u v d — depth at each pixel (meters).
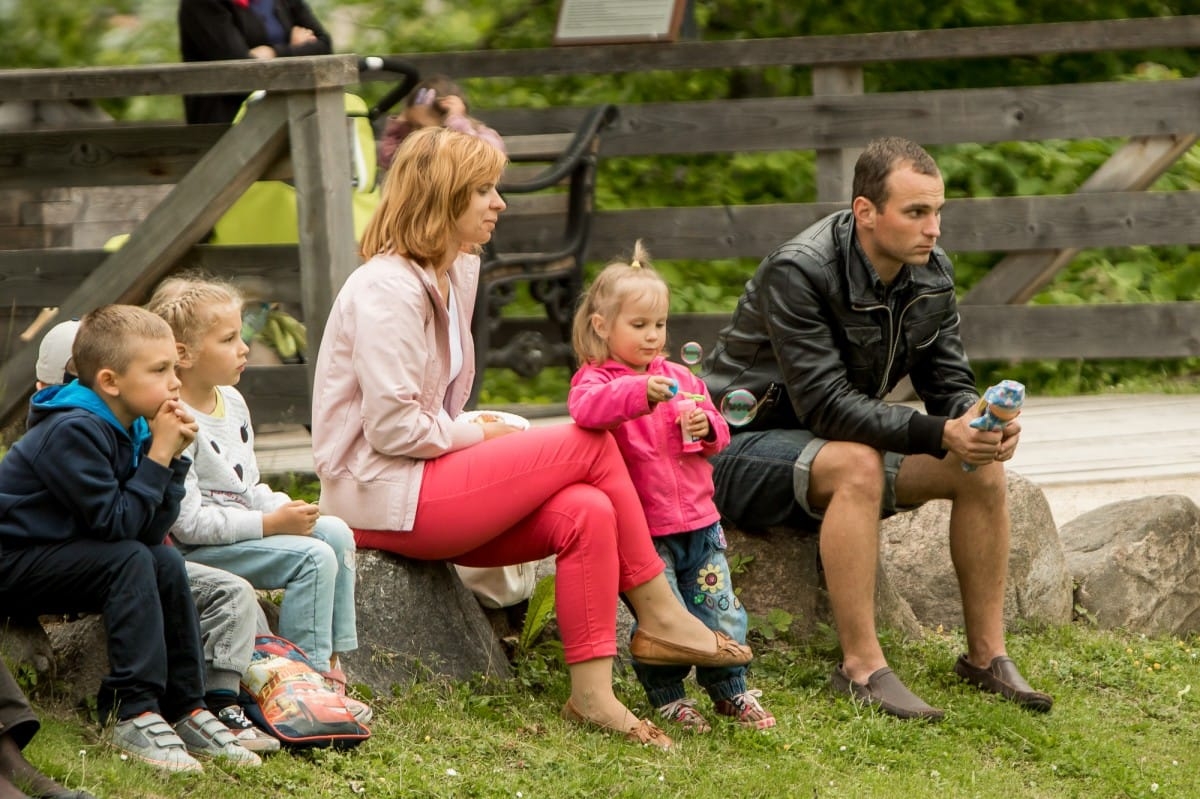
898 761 12.16
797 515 14.05
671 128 24.72
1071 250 24.45
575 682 12.07
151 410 10.21
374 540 12.43
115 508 10.04
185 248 16.75
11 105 21.52
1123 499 18.28
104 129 16.69
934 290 13.84
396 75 25.44
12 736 9.45
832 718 12.88
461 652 12.77
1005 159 29.80
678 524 12.52
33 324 17.45
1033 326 24.16
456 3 33.12
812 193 30.00
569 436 12.01
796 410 13.61
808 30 31.48
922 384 14.45
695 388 12.94
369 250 12.23
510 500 11.98
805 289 13.43
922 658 14.65
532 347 21.88
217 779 10.12
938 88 31.39
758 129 24.47
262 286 16.97
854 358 13.68
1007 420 12.62
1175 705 14.13
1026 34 23.69
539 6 32.62
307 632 11.40
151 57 35.59
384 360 11.79
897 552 16.19
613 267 12.48
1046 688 14.17
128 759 10.02
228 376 11.51
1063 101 23.80
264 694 10.93
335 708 10.95
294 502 11.59
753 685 13.68
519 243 24.70
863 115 24.11
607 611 11.94
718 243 24.61
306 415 17.62
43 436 10.08
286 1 20.97
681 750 11.82
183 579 10.48
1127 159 24.19
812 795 11.25
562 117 25.70
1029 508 15.91
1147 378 25.73
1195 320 23.81
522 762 11.32
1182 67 31.44
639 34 24.66
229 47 20.02
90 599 10.25
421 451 11.98
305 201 16.22
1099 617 16.20
